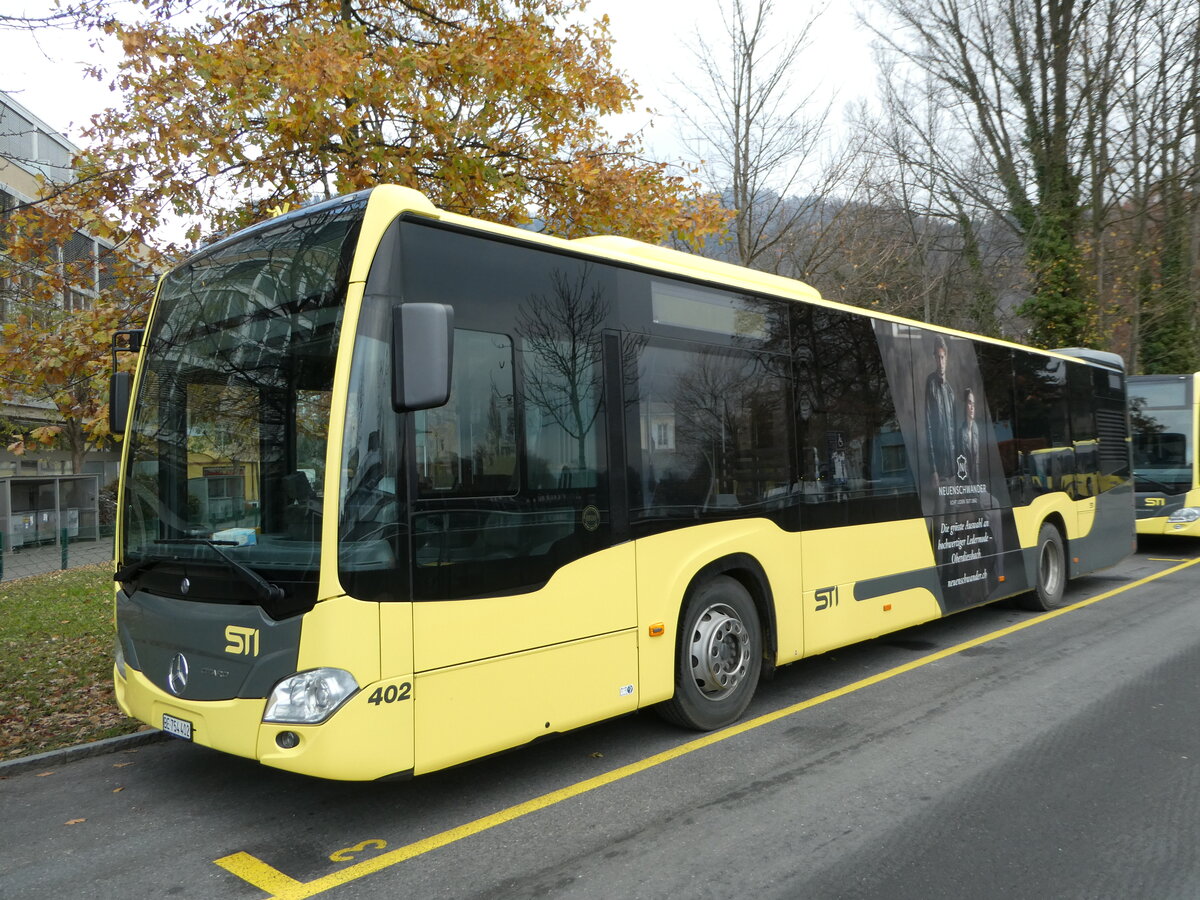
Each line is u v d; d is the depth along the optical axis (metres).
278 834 4.39
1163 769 5.07
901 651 8.38
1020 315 22.98
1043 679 7.16
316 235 4.38
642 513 5.29
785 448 6.51
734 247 15.04
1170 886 3.67
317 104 7.20
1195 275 25.22
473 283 4.55
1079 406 11.36
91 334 7.64
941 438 8.39
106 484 43.75
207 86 7.42
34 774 5.46
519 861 4.00
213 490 4.43
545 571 4.69
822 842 4.15
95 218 7.49
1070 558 10.80
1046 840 4.14
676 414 5.63
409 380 3.87
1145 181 23.47
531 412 4.73
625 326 5.37
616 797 4.76
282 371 4.28
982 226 24.95
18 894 3.82
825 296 16.16
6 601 14.09
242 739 4.05
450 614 4.23
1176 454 15.62
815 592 6.67
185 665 4.36
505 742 4.45
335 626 3.87
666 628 5.40
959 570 8.48
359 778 3.89
